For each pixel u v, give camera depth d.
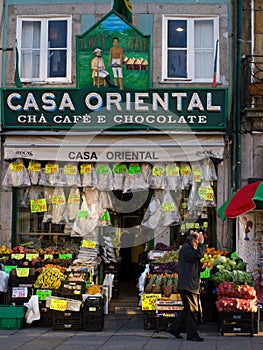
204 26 13.90
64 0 13.92
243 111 13.20
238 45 13.48
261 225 12.47
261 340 10.49
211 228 13.54
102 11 13.88
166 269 12.08
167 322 11.21
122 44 13.36
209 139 13.19
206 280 11.91
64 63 13.86
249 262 12.44
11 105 13.34
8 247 13.53
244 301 10.88
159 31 13.80
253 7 13.75
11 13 13.95
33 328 11.62
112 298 13.61
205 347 9.92
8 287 11.95
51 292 11.73
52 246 13.67
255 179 13.26
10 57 13.86
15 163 13.35
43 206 13.54
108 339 10.58
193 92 13.23
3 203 13.62
